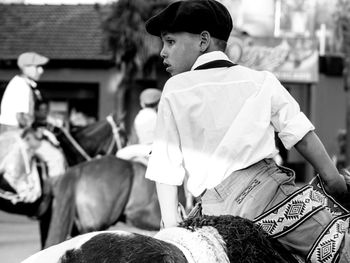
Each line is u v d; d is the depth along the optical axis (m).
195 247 2.48
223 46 3.17
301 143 2.98
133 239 2.38
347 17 22.94
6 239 11.59
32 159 8.25
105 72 25.45
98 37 26.36
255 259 2.62
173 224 2.92
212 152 2.97
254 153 2.94
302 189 2.91
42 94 25.78
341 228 2.83
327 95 26.11
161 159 2.97
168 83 3.05
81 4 28.17
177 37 3.13
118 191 7.85
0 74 25.94
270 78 3.04
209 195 2.98
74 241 2.44
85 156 9.02
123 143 9.23
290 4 22.92
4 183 8.20
